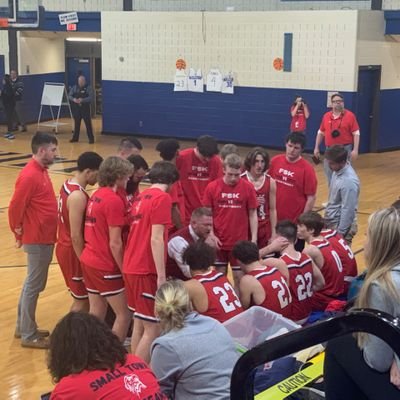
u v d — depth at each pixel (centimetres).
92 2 1844
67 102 2095
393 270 196
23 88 1930
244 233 560
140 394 255
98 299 487
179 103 1694
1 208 984
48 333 545
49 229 513
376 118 1535
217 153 613
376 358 191
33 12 1675
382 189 1143
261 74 1566
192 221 498
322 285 490
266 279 441
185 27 1642
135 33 1716
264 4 1617
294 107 1416
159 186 453
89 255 476
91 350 254
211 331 329
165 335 327
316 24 1470
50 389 459
